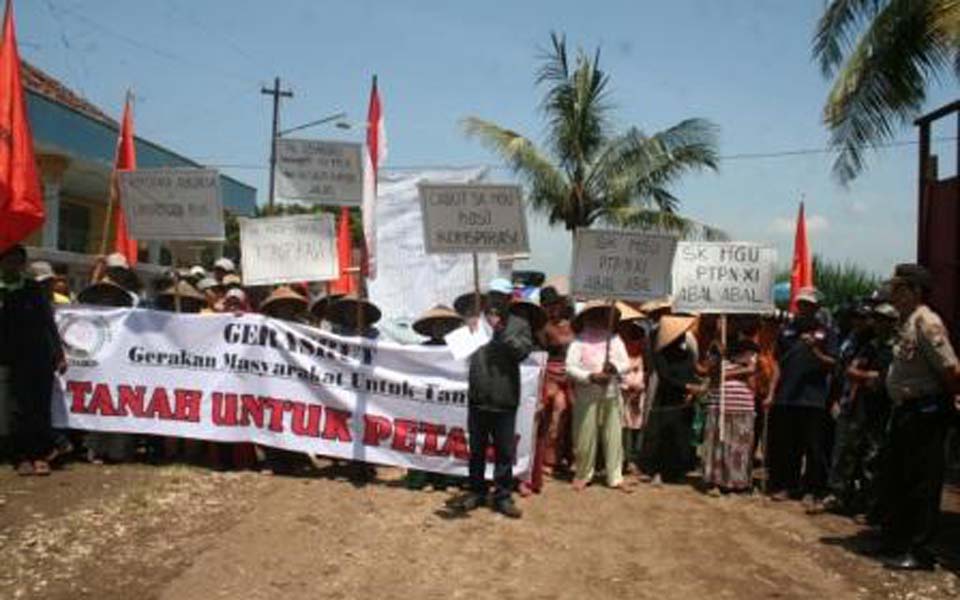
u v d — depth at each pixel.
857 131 14.95
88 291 9.80
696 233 26.12
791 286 13.61
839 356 9.34
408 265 12.78
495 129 26.61
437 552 7.18
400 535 7.53
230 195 28.08
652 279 9.23
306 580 6.45
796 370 9.27
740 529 8.19
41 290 8.85
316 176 10.12
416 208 12.79
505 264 13.43
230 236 30.17
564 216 26.80
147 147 21.70
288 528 7.50
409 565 6.86
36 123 17.34
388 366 9.13
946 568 7.26
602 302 9.78
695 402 10.16
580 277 9.18
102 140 19.67
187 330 9.32
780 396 9.36
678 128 25.84
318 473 9.44
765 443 9.60
